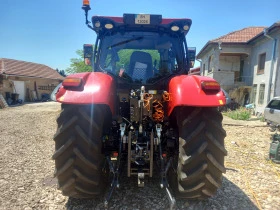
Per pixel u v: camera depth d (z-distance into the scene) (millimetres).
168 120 3232
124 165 3453
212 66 19656
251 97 17656
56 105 20812
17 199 3166
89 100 2561
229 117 13531
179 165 2756
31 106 19906
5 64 26547
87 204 3051
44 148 5730
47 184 3631
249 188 3633
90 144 2641
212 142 2629
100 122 2752
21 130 8125
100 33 3582
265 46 15906
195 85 2705
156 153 3098
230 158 5188
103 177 3111
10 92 24391
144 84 3416
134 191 3369
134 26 3543
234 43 18094
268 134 8406
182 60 3572
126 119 3158
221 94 2625
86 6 3316
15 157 4977
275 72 14547
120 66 3502
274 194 3463
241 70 20281
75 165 2682
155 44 3553
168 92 3182
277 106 9875
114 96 3117
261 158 5277
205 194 2814
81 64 20328
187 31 3529
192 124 2672
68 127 2637
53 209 2943
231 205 3098
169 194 2764
